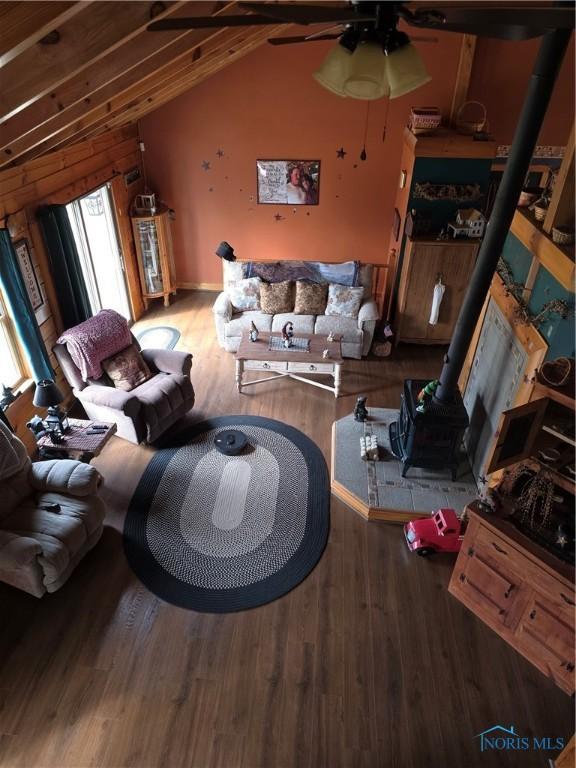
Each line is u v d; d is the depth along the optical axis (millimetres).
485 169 5465
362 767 2641
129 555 3693
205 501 4137
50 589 3283
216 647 3145
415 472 4289
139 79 3270
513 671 3064
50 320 4758
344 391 5504
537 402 2656
